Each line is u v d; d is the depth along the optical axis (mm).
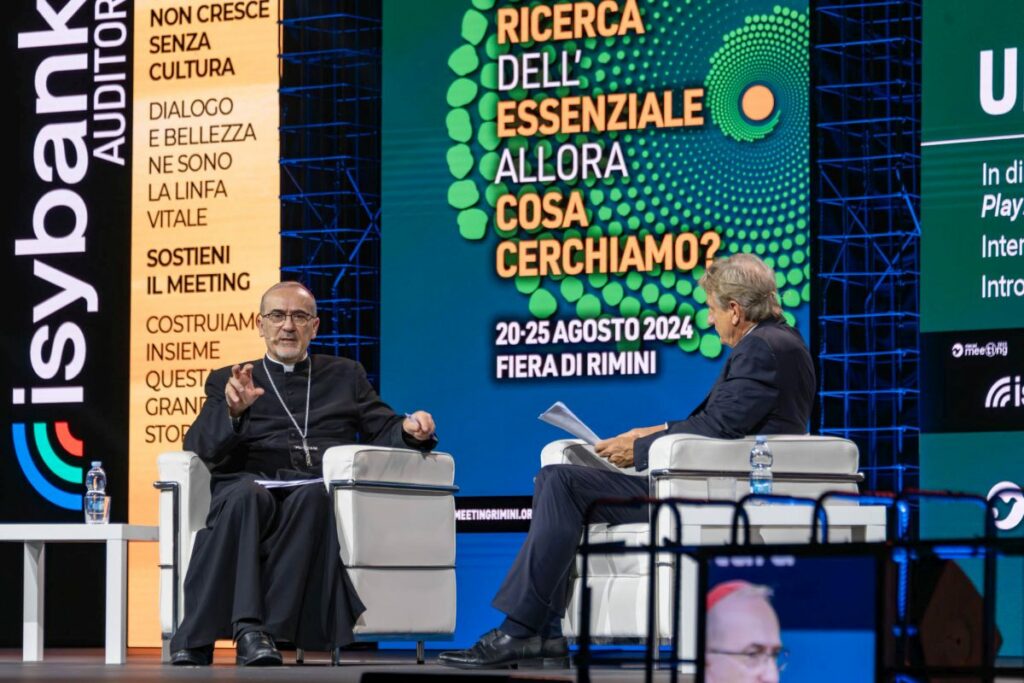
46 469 9234
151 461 9086
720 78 8305
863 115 8242
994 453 7754
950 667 2984
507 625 5977
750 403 6031
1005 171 7805
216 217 9070
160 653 8344
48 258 9305
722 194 8273
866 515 5812
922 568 3258
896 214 8156
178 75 9156
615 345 8406
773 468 5910
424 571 6750
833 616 2818
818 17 8219
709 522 5785
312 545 6387
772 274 6426
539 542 5973
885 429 8125
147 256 9164
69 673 5805
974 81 7879
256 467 7016
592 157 8484
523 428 8516
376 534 6516
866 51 8242
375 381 8906
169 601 6555
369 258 8930
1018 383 7734
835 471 5996
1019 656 7496
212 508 6430
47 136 9344
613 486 6031
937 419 7844
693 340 8281
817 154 8164
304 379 7168
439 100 8742
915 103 8156
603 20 8492
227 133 9070
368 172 8914
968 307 7836
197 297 9070
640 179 8406
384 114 8820
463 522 8539
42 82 9359
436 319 8672
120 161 9227
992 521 3209
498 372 8570
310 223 8953
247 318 8992
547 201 8547
